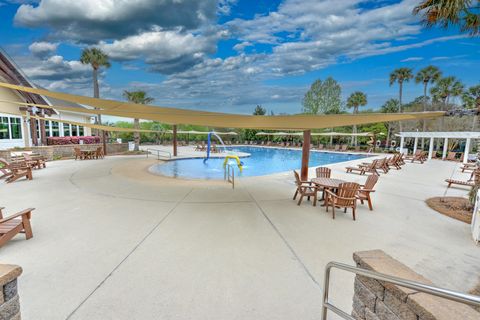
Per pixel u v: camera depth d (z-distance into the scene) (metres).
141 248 3.88
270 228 4.83
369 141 32.44
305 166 9.04
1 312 1.67
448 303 1.49
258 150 31.39
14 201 6.56
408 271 1.76
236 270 3.28
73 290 2.80
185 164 17.19
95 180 9.62
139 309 2.52
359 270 1.67
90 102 6.09
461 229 4.93
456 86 29.55
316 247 4.03
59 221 5.05
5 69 13.12
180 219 5.27
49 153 15.76
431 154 20.48
